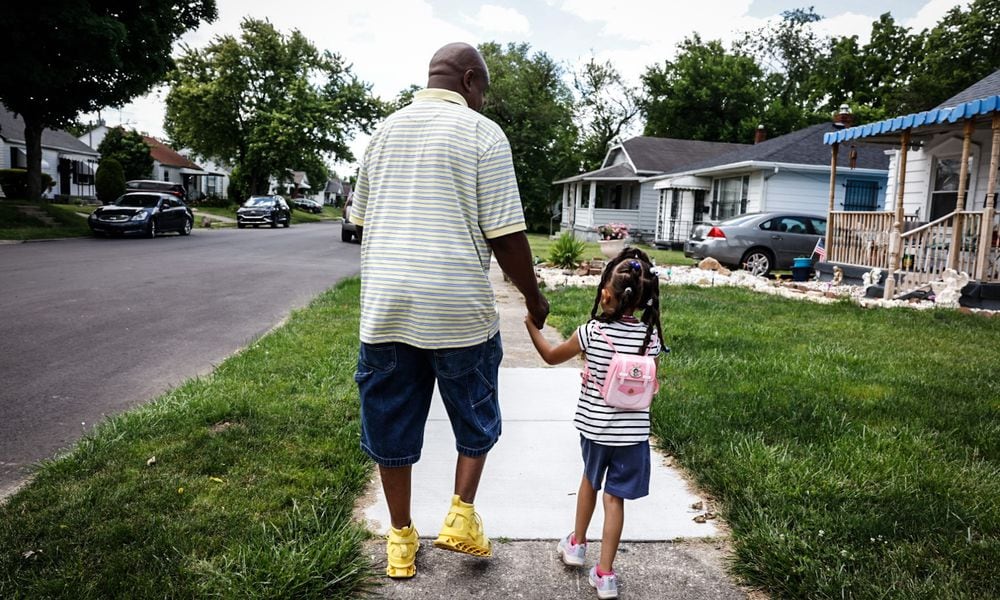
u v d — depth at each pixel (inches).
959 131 459.2
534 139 1563.7
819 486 116.8
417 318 81.7
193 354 222.5
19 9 635.5
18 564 88.0
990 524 104.0
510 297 377.7
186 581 85.8
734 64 1539.1
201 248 680.4
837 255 495.5
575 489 123.7
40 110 796.6
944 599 84.4
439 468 131.6
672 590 91.6
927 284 390.9
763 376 196.1
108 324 269.6
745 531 104.0
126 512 102.7
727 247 576.1
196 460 123.6
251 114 1795.0
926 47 1332.4
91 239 733.9
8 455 131.9
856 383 189.5
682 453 135.3
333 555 91.8
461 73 89.0
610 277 89.9
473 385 86.6
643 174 1112.8
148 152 1807.3
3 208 766.5
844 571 91.4
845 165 762.8
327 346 223.1
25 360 209.3
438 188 81.9
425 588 90.8
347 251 713.6
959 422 154.1
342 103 1833.2
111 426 140.0
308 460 126.3
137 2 755.4
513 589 91.3
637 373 87.0
